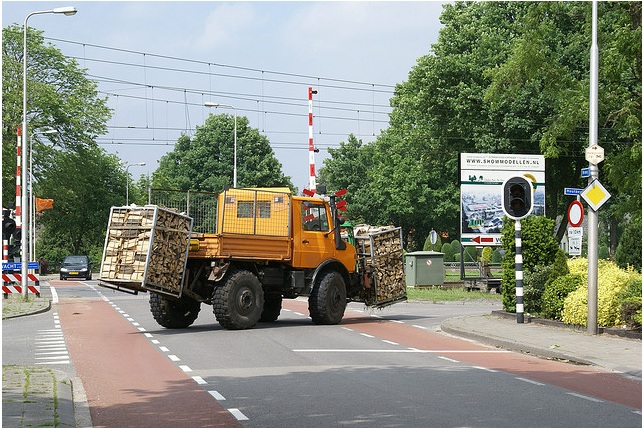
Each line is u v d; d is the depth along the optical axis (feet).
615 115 102.17
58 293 138.82
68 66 228.22
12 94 214.69
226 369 47.50
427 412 33.81
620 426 31.01
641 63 96.32
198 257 71.67
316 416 33.04
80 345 60.39
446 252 260.01
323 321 77.00
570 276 72.28
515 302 78.84
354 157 372.17
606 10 102.94
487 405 35.50
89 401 37.27
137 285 69.00
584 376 44.68
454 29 180.34
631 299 62.39
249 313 72.08
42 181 224.12
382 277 83.97
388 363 50.11
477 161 132.16
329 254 78.59
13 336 67.36
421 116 183.11
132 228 68.59
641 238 100.68
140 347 58.90
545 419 32.35
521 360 52.01
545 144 106.73
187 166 316.60
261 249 73.87
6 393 37.32
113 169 301.22
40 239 306.96
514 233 78.48
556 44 156.04
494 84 108.68
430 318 84.43
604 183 169.58
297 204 76.74
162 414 33.94
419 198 269.64
